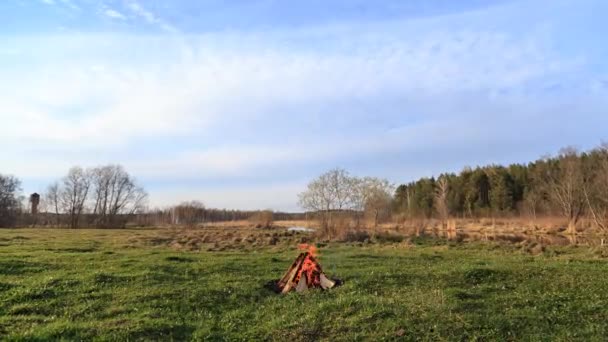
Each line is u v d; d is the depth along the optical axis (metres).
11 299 12.10
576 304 11.74
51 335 9.44
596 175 56.34
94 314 11.13
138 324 10.23
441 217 68.19
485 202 101.94
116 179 104.62
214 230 59.16
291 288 13.89
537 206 75.44
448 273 15.53
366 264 19.41
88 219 94.12
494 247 29.20
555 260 21.06
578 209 57.12
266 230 55.06
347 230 39.00
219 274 16.38
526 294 12.81
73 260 19.67
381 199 53.19
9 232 50.09
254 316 11.30
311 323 10.34
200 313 11.47
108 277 14.98
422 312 10.85
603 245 29.62
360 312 10.88
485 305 11.66
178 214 98.62
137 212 99.38
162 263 18.67
